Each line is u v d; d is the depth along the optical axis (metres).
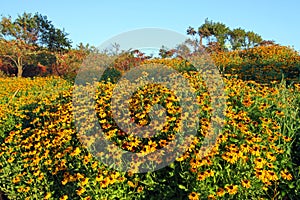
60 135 4.91
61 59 21.33
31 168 4.83
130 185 3.61
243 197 3.28
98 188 3.57
